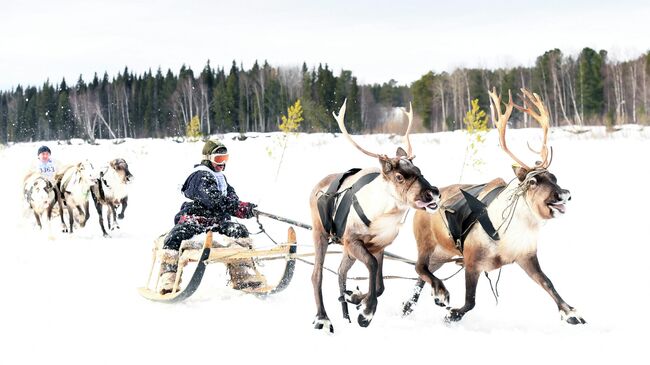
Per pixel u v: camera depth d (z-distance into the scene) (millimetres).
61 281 8758
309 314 6883
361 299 6871
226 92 75250
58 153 37312
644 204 12922
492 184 6543
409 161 6133
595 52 63031
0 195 21625
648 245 9633
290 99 74250
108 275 9195
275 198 16438
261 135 53094
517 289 7707
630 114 59625
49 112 92500
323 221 6707
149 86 85812
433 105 67938
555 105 60844
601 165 18250
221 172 8273
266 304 7383
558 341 5590
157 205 17609
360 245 6301
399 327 6285
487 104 66125
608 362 5035
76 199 13984
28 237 13344
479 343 5605
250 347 5645
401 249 10641
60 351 5609
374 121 78938
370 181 6363
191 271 9273
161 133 82250
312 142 33062
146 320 6664
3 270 9578
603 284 7672
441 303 6684
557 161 19578
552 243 10156
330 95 68562
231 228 8031
